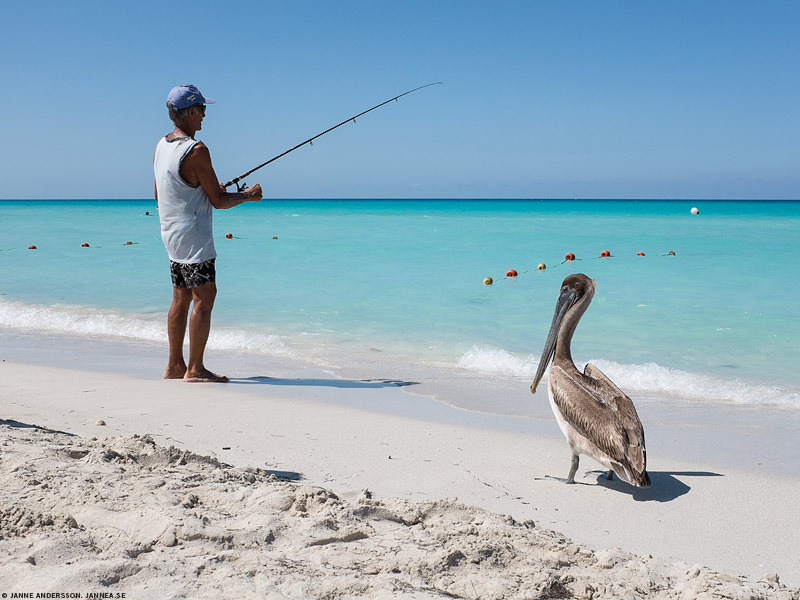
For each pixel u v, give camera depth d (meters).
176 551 3.13
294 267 19.73
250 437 5.71
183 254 7.60
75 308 13.41
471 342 10.48
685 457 5.56
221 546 3.23
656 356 9.58
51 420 5.92
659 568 3.43
